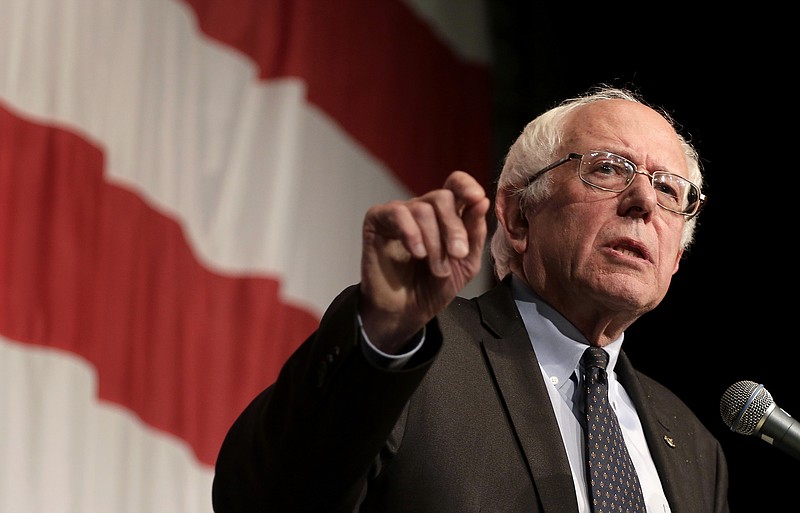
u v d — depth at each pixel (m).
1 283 8.98
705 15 13.97
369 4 12.99
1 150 9.15
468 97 14.09
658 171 5.54
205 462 10.05
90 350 9.41
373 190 12.52
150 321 9.93
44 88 9.54
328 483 3.89
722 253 13.19
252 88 11.40
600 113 5.72
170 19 10.70
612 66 14.66
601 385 5.27
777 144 13.06
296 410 3.86
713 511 5.72
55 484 8.98
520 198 5.80
